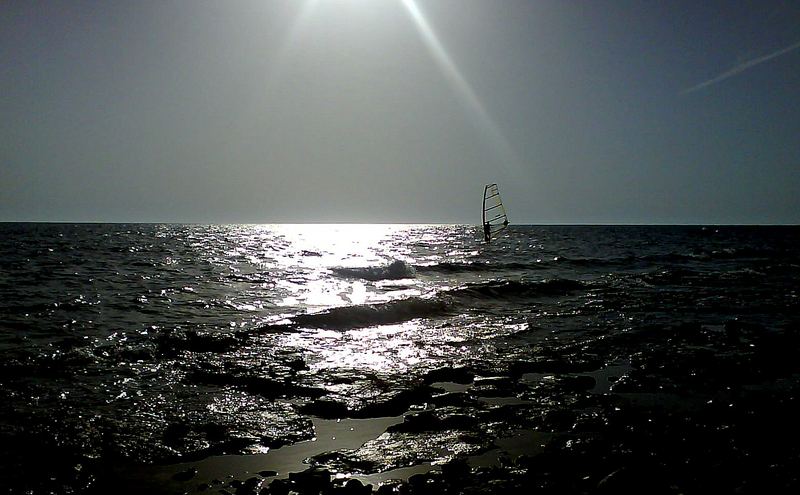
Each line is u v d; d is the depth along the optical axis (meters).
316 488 6.47
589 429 8.49
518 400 10.00
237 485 6.63
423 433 8.41
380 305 18.52
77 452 7.35
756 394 10.27
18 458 7.09
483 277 30.66
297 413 9.24
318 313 17.09
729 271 33.50
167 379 10.87
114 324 15.84
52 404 9.10
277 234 101.38
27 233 80.12
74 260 35.81
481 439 8.16
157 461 7.27
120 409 9.05
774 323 17.19
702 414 9.13
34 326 15.11
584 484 6.62
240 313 18.52
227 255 44.16
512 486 6.54
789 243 71.38
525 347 14.05
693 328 16.14
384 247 59.53
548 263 38.12
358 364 12.28
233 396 9.99
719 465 7.11
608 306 20.92
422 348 13.95
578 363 12.47
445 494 6.37
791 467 7.11
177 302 20.23
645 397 10.16
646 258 43.44
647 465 7.09
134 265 33.50
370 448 7.81
